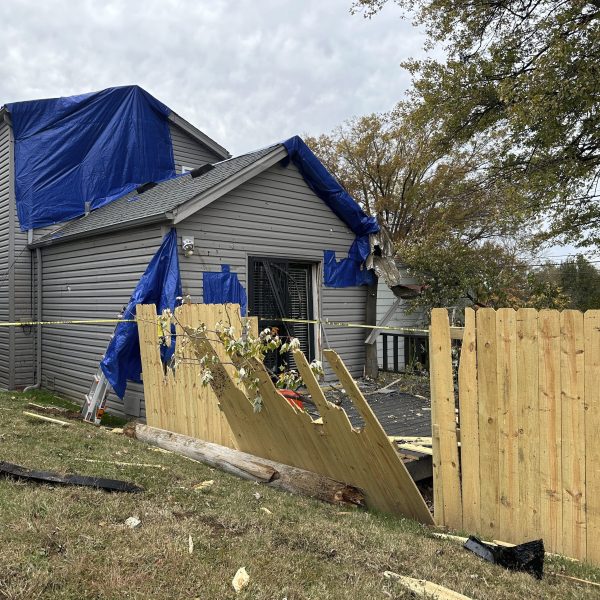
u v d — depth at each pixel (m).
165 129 12.78
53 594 2.38
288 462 5.00
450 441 3.96
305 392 8.16
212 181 8.66
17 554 2.63
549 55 10.47
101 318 9.30
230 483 4.67
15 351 11.30
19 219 11.38
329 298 10.29
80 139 11.81
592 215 14.02
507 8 13.06
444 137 14.81
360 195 28.08
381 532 3.61
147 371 6.98
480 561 3.26
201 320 5.77
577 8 10.50
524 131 12.89
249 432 5.20
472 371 3.80
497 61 12.98
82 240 9.85
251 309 8.90
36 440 5.44
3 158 11.75
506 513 3.62
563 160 12.20
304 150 9.39
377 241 10.82
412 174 25.19
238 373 4.43
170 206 7.86
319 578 2.83
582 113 11.18
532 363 3.49
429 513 4.08
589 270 18.88
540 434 3.45
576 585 2.97
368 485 4.38
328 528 3.56
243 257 8.84
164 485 4.20
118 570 2.62
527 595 2.81
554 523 3.38
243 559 2.94
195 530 3.24
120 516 3.33
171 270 7.70
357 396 3.89
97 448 5.50
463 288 11.45
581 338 3.27
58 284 10.76
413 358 10.79
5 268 11.59
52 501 3.40
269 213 9.25
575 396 3.29
